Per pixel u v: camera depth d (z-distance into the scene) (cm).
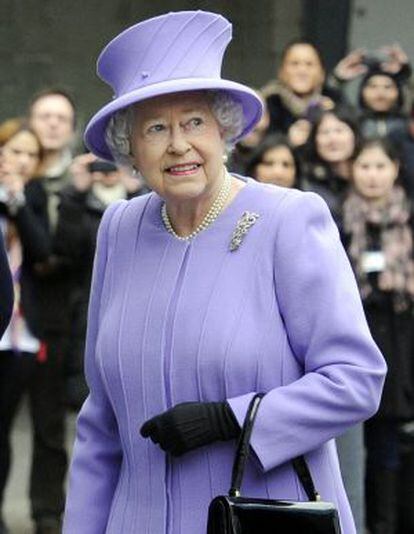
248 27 2523
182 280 818
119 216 866
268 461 788
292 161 1694
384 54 2125
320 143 1712
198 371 798
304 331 800
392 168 1691
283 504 770
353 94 2200
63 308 1728
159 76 802
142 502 823
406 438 1680
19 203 1700
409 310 1677
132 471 832
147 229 847
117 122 826
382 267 1677
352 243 1686
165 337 810
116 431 867
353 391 793
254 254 811
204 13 807
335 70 2198
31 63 2541
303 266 802
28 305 1705
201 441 789
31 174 1730
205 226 828
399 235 1686
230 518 763
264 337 798
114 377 829
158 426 793
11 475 2047
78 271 1727
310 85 2036
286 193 827
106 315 843
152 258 836
